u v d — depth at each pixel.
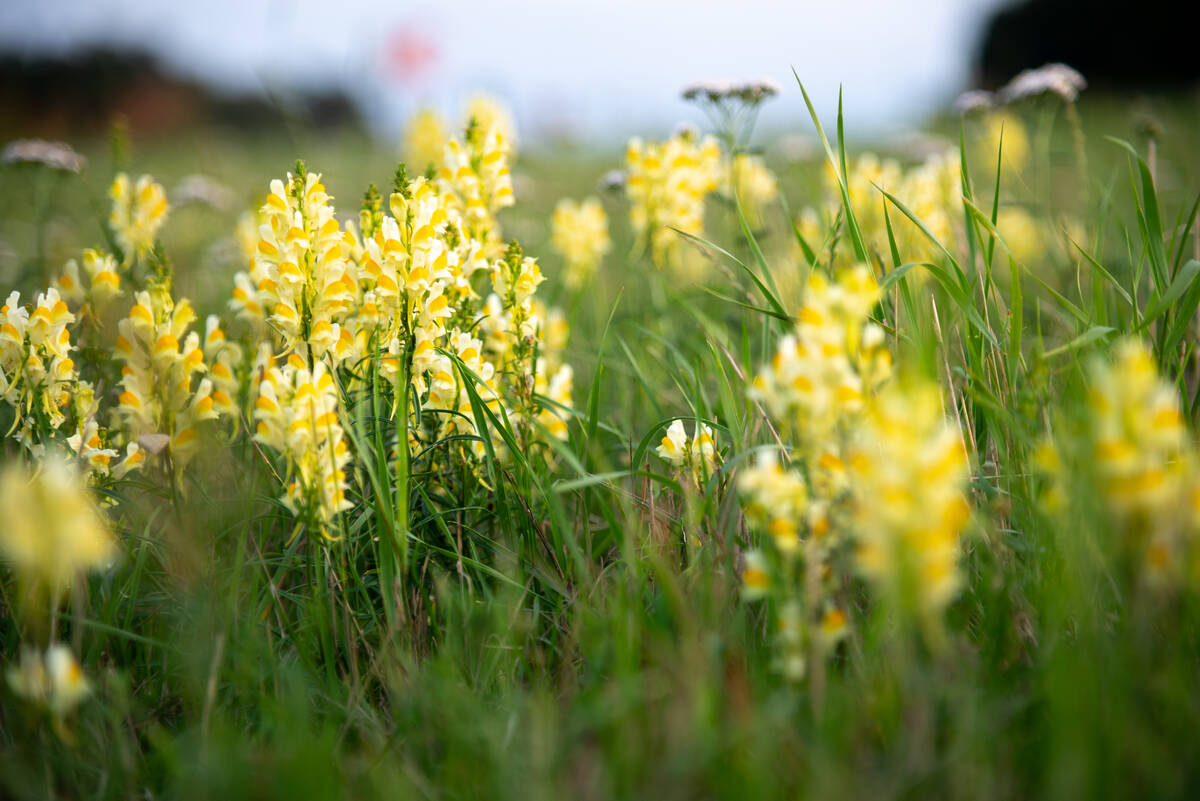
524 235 2.00
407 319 1.11
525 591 1.07
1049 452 0.98
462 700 1.00
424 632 1.06
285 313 1.09
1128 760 0.94
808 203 1.91
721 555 1.05
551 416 1.17
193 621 1.05
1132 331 1.09
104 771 0.99
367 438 1.11
